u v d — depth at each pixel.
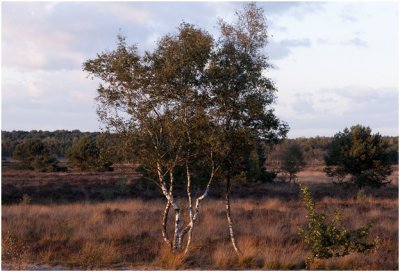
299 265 12.39
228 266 12.33
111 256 12.79
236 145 13.16
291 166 42.84
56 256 13.14
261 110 12.88
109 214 20.20
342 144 36.88
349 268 12.00
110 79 13.22
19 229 15.91
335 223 12.22
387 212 22.20
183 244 14.55
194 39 12.71
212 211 21.62
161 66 12.75
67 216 19.48
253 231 16.61
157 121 13.08
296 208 24.45
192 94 12.70
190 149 13.10
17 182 40.31
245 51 13.36
